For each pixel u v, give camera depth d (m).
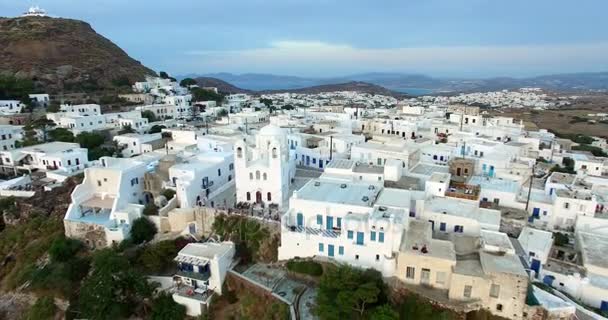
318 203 54.50
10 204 78.69
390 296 46.22
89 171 70.81
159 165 77.19
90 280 54.91
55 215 73.88
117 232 63.75
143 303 54.53
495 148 88.56
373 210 51.50
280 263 56.44
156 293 55.41
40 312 57.66
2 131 105.88
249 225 60.81
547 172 87.38
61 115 128.75
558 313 40.66
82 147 106.38
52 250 63.53
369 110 184.00
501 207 63.56
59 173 87.56
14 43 195.62
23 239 72.44
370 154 80.50
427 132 120.25
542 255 50.25
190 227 65.00
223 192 75.81
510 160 82.69
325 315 43.84
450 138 105.38
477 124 130.62
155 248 59.50
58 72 183.50
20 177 88.69
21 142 106.94
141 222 65.50
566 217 61.38
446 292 44.81
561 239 56.91
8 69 176.12
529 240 53.34
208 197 72.69
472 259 46.53
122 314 53.09
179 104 173.62
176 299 53.78
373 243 49.69
